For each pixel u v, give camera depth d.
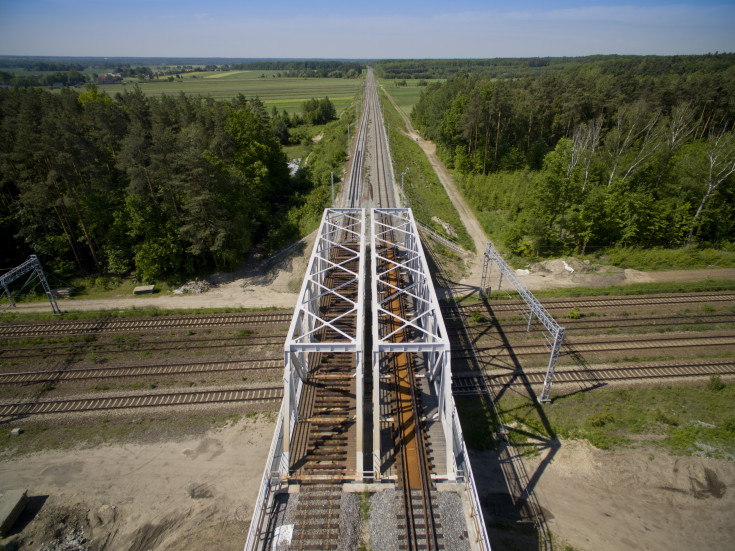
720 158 53.16
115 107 67.38
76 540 23.98
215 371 36.16
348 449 25.22
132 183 47.41
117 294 48.94
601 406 32.19
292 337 25.14
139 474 27.62
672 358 36.72
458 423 24.55
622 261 53.03
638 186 56.94
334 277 40.06
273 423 31.16
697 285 47.09
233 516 25.03
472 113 77.06
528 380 34.81
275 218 65.94
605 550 23.17
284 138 124.25
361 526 21.56
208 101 90.81
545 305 44.59
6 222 50.56
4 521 24.05
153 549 23.50
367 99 188.62
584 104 82.44
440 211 68.56
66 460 28.62
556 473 27.30
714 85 79.12
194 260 51.94
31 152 46.56
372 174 81.69
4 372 36.38
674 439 29.27
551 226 57.66
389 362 31.45
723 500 25.59
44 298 47.78
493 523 24.39
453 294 47.06
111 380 35.41
